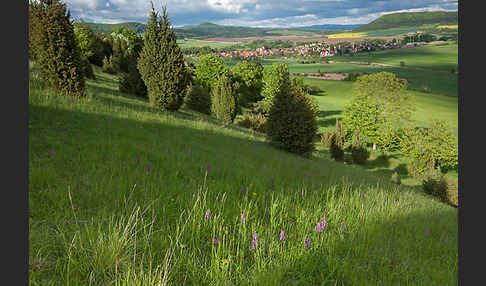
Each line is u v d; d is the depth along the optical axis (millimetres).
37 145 6543
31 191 4234
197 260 3412
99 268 2971
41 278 2701
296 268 3576
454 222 8461
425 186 22344
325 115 67875
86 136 8352
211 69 59250
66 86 13867
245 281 3148
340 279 3531
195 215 4180
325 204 6422
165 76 19859
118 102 18219
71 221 3756
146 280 2750
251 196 6125
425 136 42750
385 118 51656
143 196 4945
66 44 13703
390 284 3518
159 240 3650
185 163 7945
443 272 4172
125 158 7016
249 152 13945
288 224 4973
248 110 58906
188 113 24969
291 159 15914
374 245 4695
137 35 71062
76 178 5207
